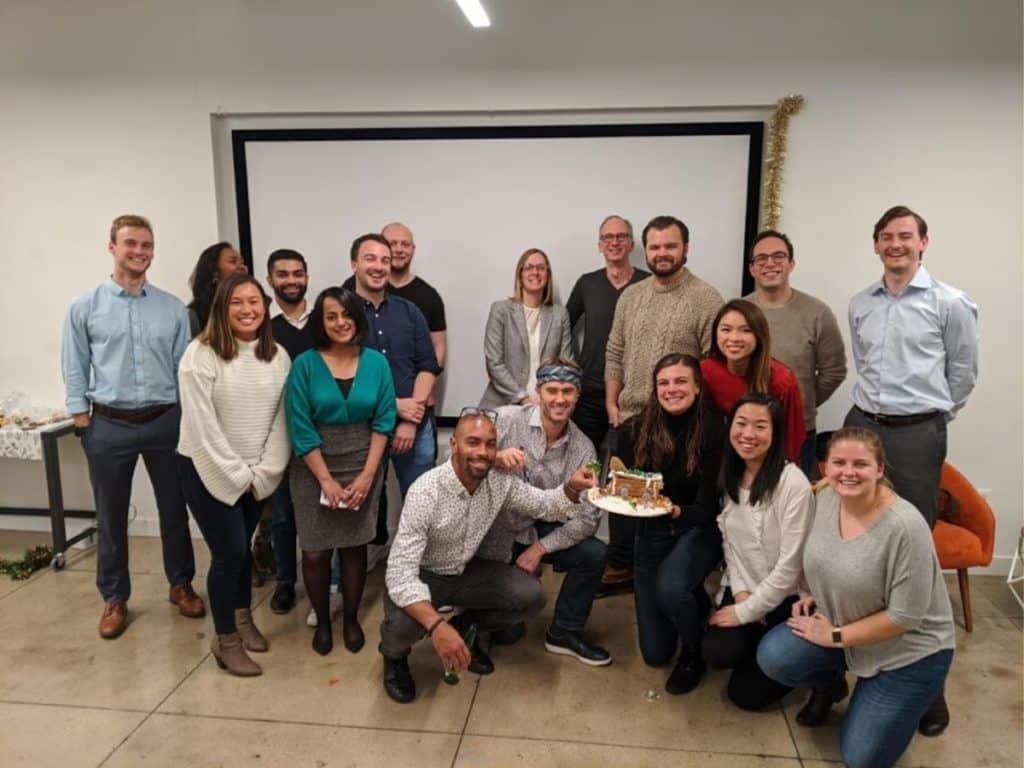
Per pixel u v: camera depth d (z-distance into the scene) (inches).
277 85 131.3
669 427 94.3
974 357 99.6
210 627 111.1
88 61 134.3
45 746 83.6
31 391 145.6
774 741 84.5
